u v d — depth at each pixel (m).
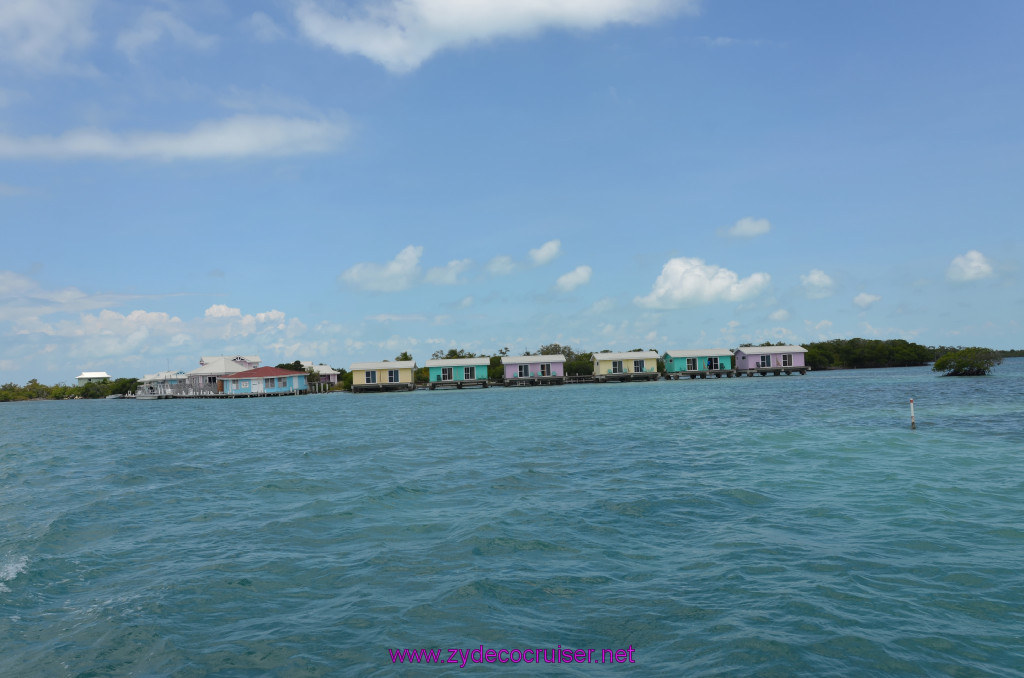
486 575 11.02
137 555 12.96
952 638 8.22
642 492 17.22
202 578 11.35
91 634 9.09
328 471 22.59
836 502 15.43
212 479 21.80
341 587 10.73
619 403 52.38
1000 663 7.57
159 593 10.66
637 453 24.30
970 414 33.47
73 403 115.12
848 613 9.02
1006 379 63.72
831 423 31.80
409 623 9.18
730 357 96.12
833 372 111.25
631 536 13.15
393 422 42.81
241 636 8.91
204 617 9.62
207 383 106.69
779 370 95.75
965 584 9.97
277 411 62.19
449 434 33.53
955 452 22.03
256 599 10.29
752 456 22.67
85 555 13.06
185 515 16.39
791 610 9.16
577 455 24.30
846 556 11.42
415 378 107.19
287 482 20.55
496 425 37.59
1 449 34.97
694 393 62.19
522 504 16.20
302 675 7.78
